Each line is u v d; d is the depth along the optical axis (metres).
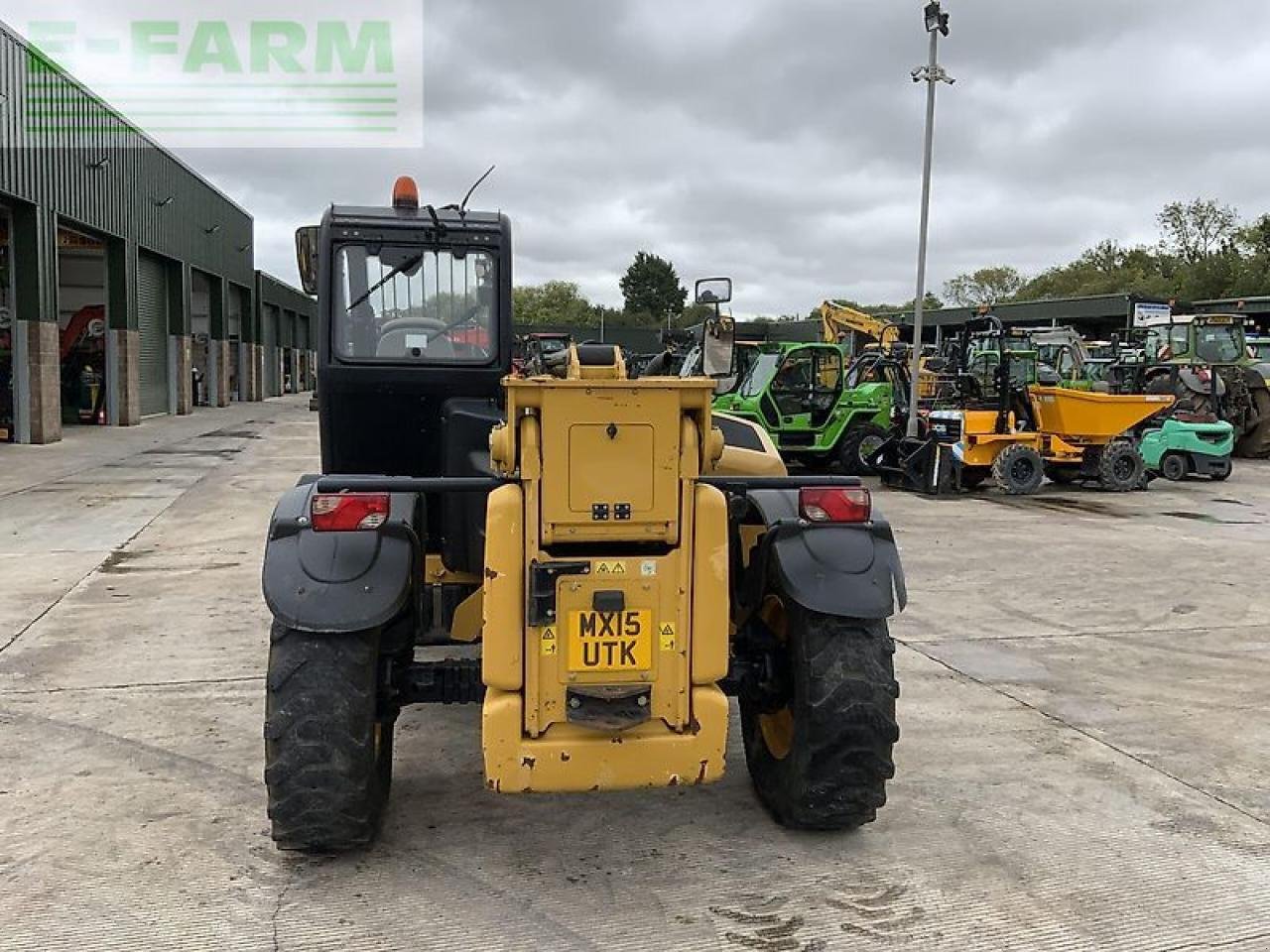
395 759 3.98
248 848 3.21
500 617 2.78
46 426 16.95
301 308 46.94
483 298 4.13
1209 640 5.89
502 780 2.82
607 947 2.71
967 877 3.10
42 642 5.55
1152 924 2.86
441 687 3.28
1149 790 3.76
